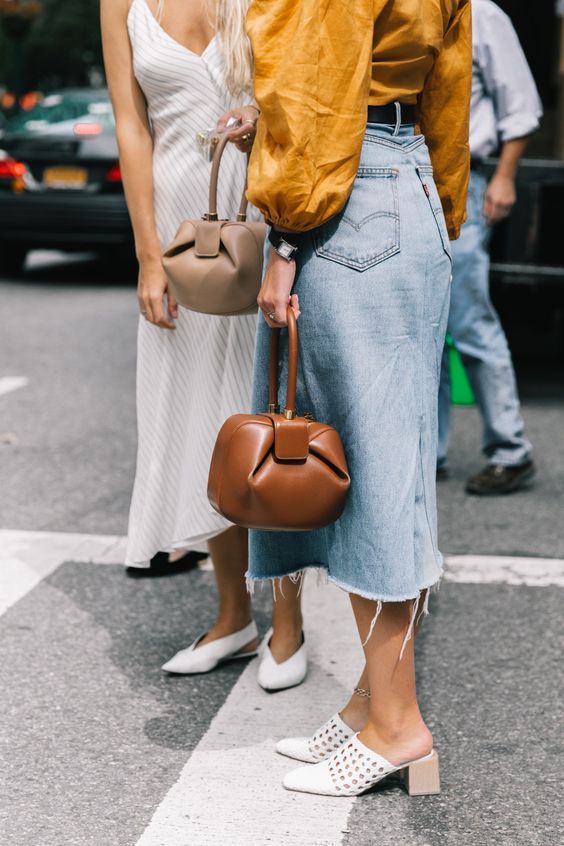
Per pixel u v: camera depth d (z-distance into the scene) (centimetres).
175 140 319
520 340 934
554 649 364
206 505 325
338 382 253
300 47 231
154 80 314
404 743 271
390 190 249
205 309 294
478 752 299
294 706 321
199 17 311
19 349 862
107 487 527
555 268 652
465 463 583
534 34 794
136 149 321
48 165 1134
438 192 281
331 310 249
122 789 278
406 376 254
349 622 379
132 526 343
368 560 256
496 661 355
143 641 365
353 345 250
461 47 269
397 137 251
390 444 253
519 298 673
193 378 328
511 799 276
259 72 236
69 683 334
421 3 246
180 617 384
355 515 257
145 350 335
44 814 267
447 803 273
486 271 521
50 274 1280
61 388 735
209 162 316
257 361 267
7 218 1144
